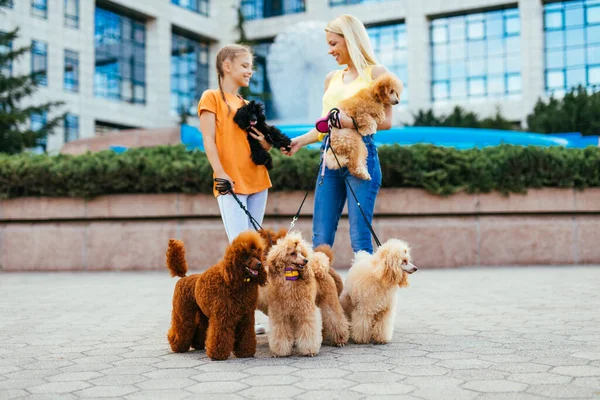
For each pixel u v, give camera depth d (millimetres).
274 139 4996
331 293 4359
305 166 10203
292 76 17719
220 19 45312
